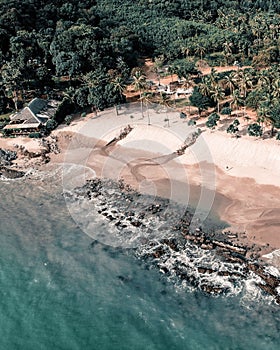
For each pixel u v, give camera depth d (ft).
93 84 441.27
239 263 234.17
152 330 199.62
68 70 492.95
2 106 450.30
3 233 273.75
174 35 602.03
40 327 205.57
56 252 253.65
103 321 206.18
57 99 465.88
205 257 240.73
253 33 590.55
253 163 325.62
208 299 214.07
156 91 460.55
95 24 624.18
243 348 187.42
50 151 382.01
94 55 503.61
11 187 330.95
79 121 425.69
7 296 224.12
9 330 205.16
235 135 355.15
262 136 349.20
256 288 217.15
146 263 240.53
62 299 220.23
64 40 516.73
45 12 606.14
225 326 198.59
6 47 535.60
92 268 239.50
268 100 357.61
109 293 221.87
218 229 262.67
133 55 550.36
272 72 415.44
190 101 400.47
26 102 465.06
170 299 215.72
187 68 488.02
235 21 640.99
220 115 390.63
